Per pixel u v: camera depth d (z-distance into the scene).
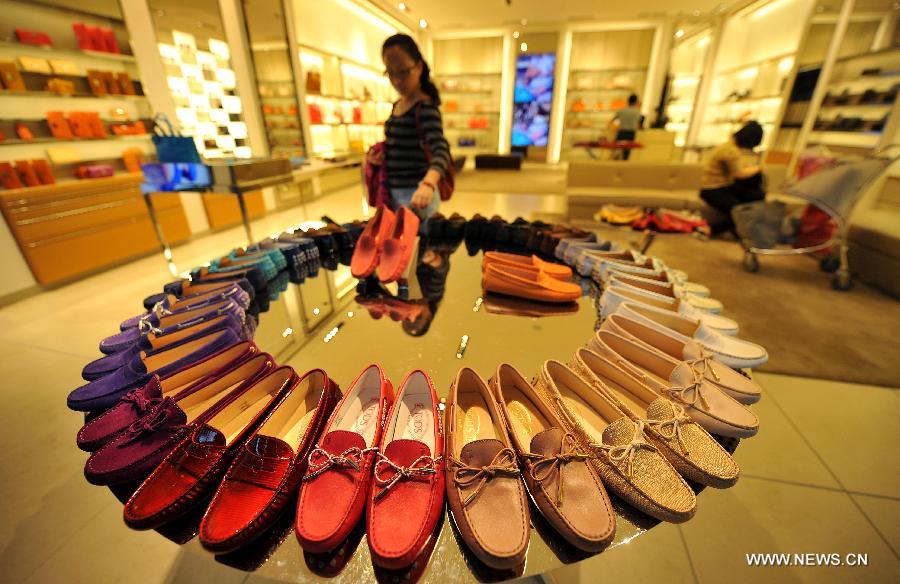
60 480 1.26
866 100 4.34
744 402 0.75
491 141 10.23
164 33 3.49
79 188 2.82
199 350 0.86
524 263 1.40
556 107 9.32
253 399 0.74
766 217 2.76
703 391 0.73
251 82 4.50
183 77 3.73
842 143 4.62
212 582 1.02
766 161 5.25
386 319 1.16
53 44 2.81
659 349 0.94
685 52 8.82
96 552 1.07
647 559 1.06
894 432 1.40
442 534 0.54
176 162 2.16
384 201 1.83
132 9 3.18
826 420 1.45
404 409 0.75
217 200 4.08
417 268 1.53
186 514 0.55
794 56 5.58
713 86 8.11
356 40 6.59
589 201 3.87
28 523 1.13
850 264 2.68
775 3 6.48
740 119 6.99
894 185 2.71
